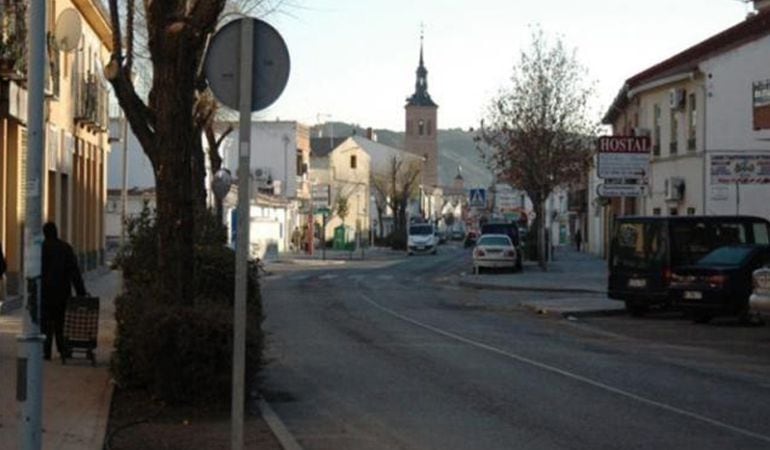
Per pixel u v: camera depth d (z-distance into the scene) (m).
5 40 21.95
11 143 25.45
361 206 106.12
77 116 36.25
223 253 16.58
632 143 29.92
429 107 160.12
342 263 60.81
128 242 16.88
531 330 23.88
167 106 13.06
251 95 8.85
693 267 24.92
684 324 25.41
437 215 142.75
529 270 51.00
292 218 86.75
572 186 57.84
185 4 14.70
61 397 12.92
